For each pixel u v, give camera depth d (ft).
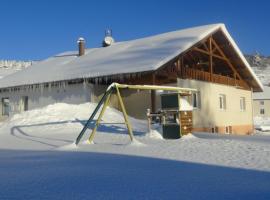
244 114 93.81
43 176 18.60
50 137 46.57
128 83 70.18
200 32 73.41
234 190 14.99
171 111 41.42
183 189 15.26
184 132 41.24
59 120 60.13
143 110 70.49
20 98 85.30
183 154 27.07
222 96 85.20
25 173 19.57
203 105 76.33
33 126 58.34
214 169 20.29
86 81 71.05
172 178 17.70
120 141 39.19
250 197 13.79
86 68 74.74
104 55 84.38
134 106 71.72
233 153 26.99
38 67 96.02
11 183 16.88
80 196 14.24
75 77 71.05
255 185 15.94
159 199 13.61
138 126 56.80
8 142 41.60
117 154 27.66
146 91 70.13
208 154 26.78
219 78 83.05
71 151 30.91
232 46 80.94
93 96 73.31
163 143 35.24
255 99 224.74
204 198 13.71
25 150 32.86
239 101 92.07
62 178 17.97
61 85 76.07
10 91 87.76
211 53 78.59
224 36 78.43
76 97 73.77
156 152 28.58
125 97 73.26
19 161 24.63
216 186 15.80
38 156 27.50
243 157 24.89
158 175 18.54
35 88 80.33
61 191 15.12
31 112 65.31
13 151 31.99
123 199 13.67
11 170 20.67
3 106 90.17
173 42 73.15
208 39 77.51
